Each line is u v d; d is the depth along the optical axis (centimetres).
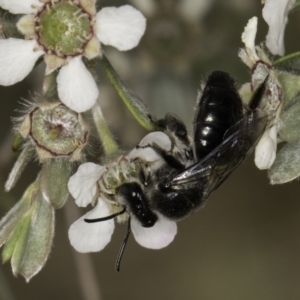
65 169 16
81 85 16
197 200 16
